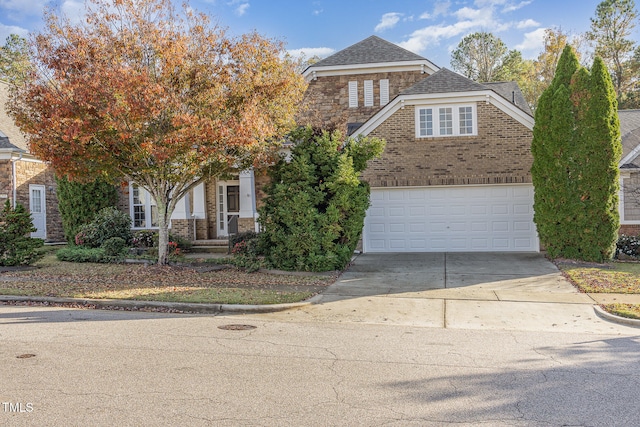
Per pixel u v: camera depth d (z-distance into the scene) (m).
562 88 13.92
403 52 22.61
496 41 50.56
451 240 16.73
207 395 4.93
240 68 11.54
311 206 12.83
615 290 10.48
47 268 13.56
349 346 6.85
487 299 10.03
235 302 9.45
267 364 5.97
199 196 18.86
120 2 10.96
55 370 5.67
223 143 11.02
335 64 22.41
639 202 16.38
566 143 13.87
